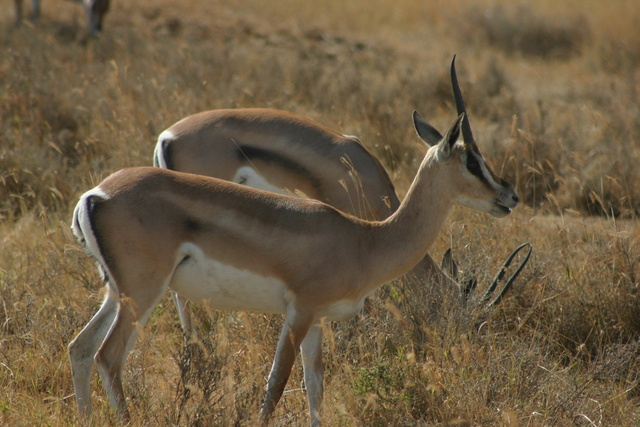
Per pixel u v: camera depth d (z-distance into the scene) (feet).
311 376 55.77
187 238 51.34
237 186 53.78
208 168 71.82
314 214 53.47
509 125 119.55
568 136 117.91
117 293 50.90
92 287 69.41
